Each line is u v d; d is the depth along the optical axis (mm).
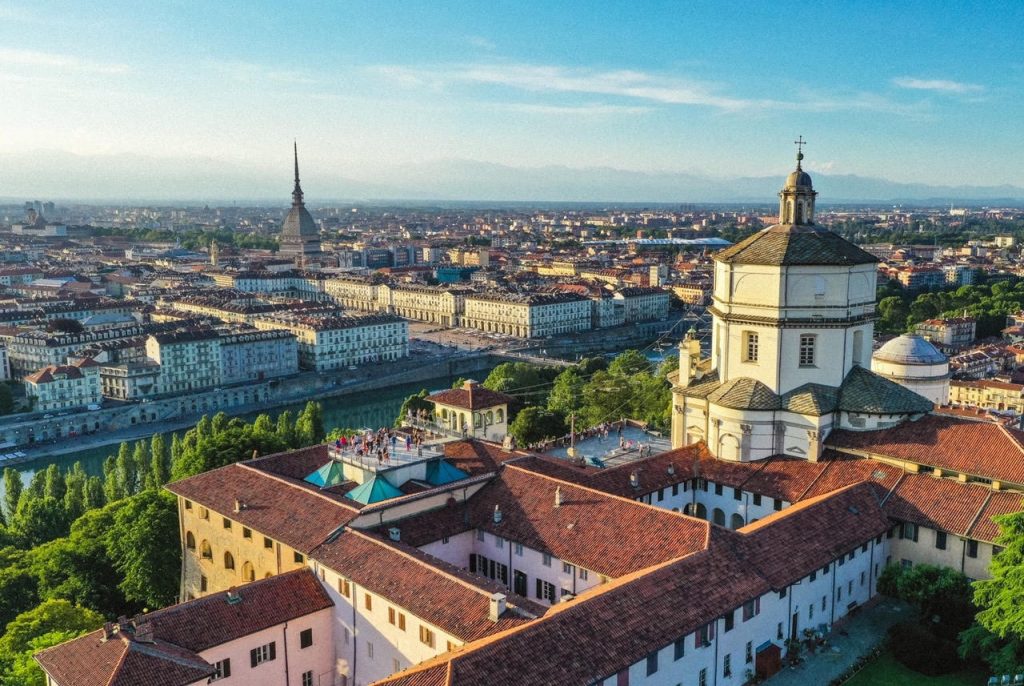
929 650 98875
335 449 131750
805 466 128250
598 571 100500
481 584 93688
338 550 103562
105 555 140000
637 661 81312
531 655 77438
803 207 134375
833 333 129000
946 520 110875
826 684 96312
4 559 145750
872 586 116312
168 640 89938
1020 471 111312
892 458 121875
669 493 132500
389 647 95625
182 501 129625
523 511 115625
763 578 97125
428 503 117562
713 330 146125
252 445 173625
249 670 95688
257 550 115250
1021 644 91688
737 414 133125
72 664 86000
